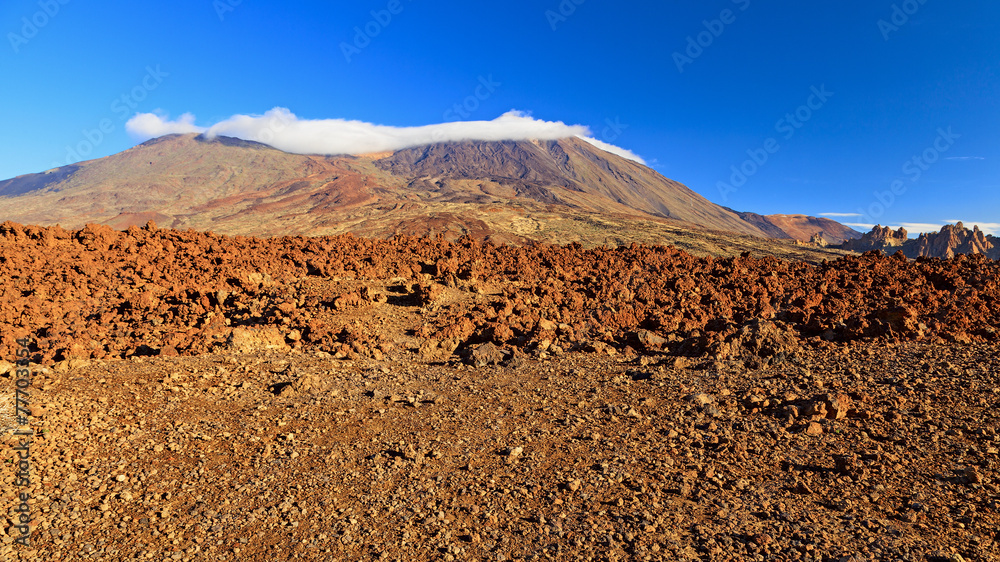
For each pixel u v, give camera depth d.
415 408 12.29
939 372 13.51
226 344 17.28
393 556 6.62
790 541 6.71
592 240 154.75
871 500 7.67
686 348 16.95
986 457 8.78
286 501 7.96
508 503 7.88
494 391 13.62
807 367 14.70
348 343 18.20
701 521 7.27
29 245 27.52
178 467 9.06
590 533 7.02
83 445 9.67
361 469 9.05
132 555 6.64
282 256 30.19
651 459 9.29
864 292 25.03
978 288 24.58
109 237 30.16
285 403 12.45
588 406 12.27
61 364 14.09
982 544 6.51
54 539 6.91
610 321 21.27
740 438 10.03
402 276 28.19
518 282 29.23
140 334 17.88
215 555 6.68
